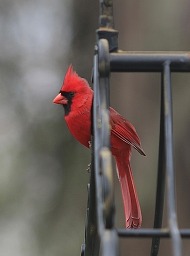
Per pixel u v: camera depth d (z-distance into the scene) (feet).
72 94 25.53
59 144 41.96
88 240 16.25
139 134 38.96
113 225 11.66
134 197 22.26
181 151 38.17
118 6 39.58
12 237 41.32
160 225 15.30
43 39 44.29
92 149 15.01
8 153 41.83
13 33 44.34
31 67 43.73
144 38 38.70
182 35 37.88
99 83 13.64
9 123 42.50
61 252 40.57
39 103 42.83
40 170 41.73
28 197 41.45
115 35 14.17
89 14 43.80
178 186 38.52
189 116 37.93
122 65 13.96
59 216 41.29
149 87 39.19
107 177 11.82
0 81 43.14
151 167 38.52
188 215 38.60
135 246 38.19
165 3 38.24
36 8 44.78
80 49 43.83
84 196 41.29
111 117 25.16
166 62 14.02
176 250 11.62
